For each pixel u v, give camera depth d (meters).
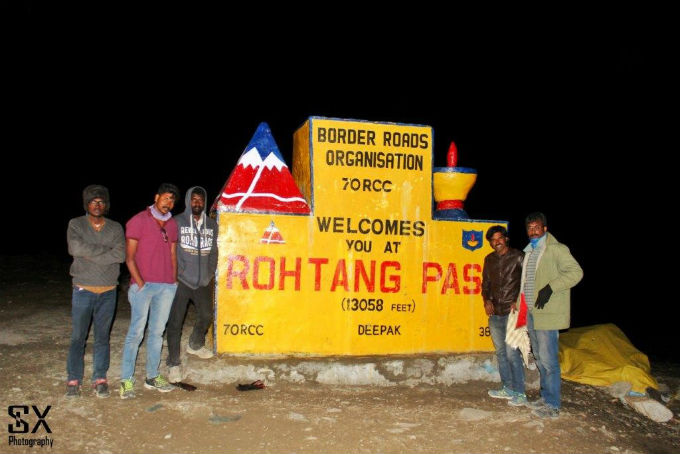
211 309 5.51
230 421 4.58
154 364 5.05
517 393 5.30
